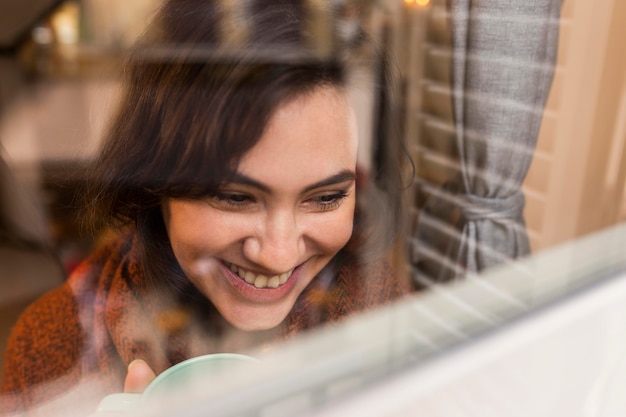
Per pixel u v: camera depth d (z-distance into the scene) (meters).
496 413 0.33
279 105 0.41
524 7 0.65
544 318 0.38
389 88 0.51
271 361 0.31
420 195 0.62
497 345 0.35
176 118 0.41
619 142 0.74
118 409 0.30
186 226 0.46
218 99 0.40
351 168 0.48
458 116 0.63
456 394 0.32
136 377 0.42
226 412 0.28
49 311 0.49
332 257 0.51
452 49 0.61
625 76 0.72
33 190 0.49
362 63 0.47
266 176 0.43
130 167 0.45
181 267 0.47
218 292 0.47
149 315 0.48
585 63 0.71
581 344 0.39
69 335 0.48
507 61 0.66
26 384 0.47
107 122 0.45
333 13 0.43
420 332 0.35
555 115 0.71
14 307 0.49
